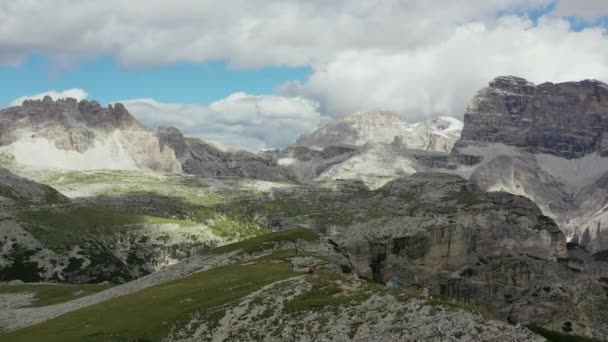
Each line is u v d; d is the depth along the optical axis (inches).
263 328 4202.8
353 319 4074.8
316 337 3986.2
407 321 3932.1
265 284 4906.5
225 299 4690.0
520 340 3649.1
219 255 7460.6
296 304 4352.9
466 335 3718.0
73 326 4694.9
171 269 7450.8
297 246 7504.9
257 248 7460.6
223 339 4190.5
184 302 4859.7
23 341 4485.7
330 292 4515.3
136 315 4680.1
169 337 4306.1
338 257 7352.4
